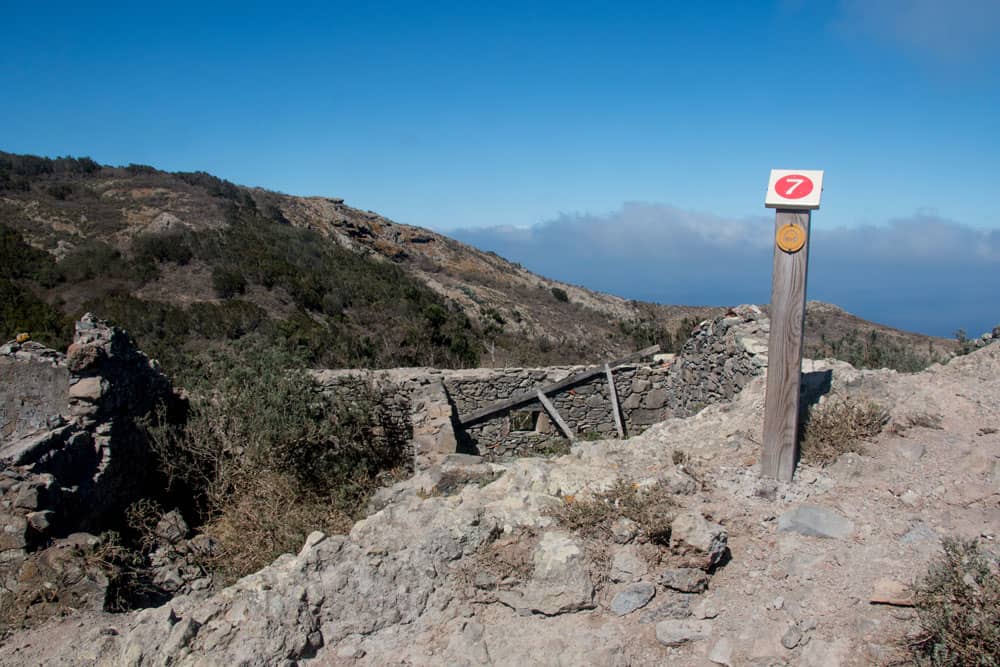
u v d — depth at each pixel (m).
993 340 8.09
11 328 20.22
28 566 5.71
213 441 8.56
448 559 4.43
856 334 15.27
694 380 10.25
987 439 5.13
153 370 9.25
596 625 4.09
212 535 7.43
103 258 29.22
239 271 30.41
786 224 4.58
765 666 3.66
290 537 6.68
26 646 5.05
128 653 4.00
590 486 4.93
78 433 6.91
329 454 9.10
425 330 24.77
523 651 3.97
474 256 63.62
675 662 3.83
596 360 25.31
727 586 4.17
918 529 4.27
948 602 3.44
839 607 3.84
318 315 29.17
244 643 3.95
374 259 46.06
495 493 5.08
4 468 5.93
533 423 12.25
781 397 4.79
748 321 8.52
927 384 6.08
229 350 12.45
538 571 4.27
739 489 4.88
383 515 4.85
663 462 5.42
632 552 4.35
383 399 10.60
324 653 4.14
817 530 4.40
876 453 5.11
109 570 5.94
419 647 4.11
